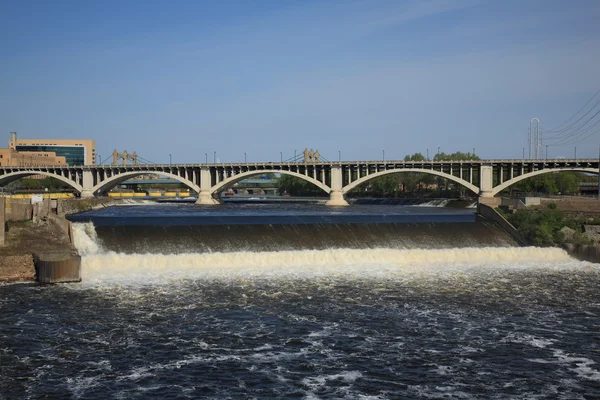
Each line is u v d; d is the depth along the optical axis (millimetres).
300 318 49219
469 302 55062
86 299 53812
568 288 61219
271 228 82250
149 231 77688
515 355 41625
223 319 48594
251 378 37156
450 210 143750
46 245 68375
